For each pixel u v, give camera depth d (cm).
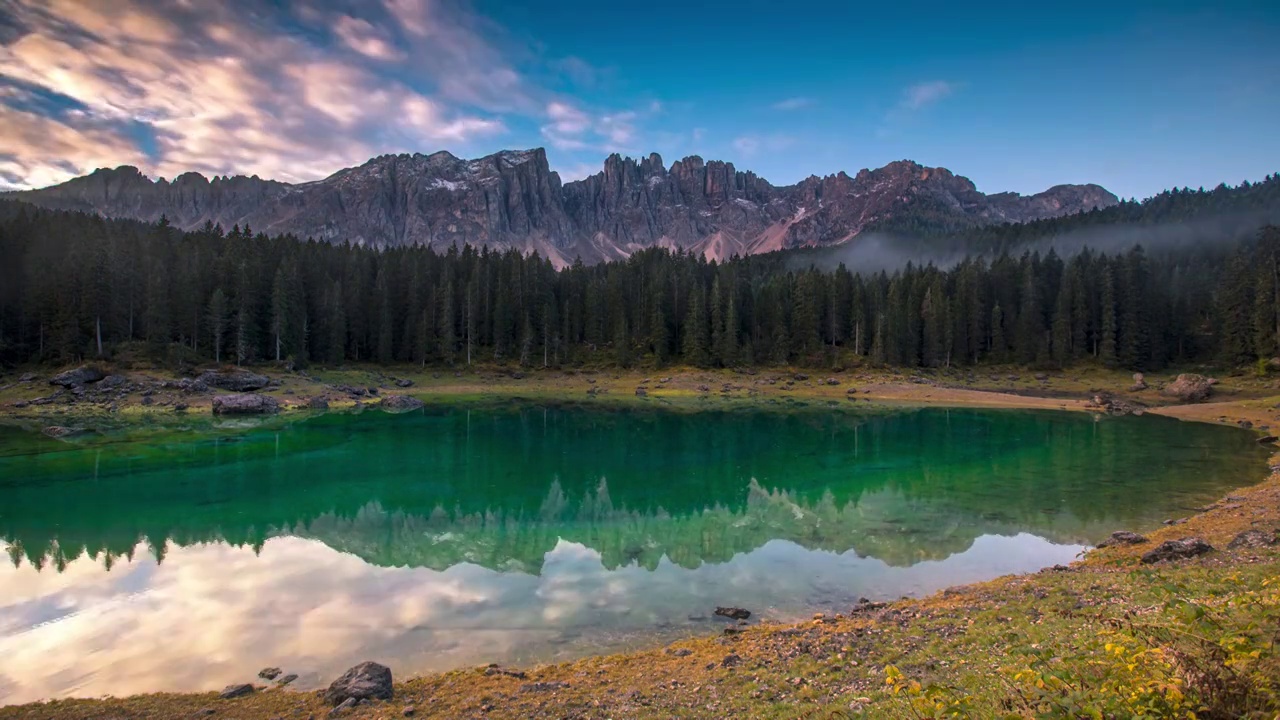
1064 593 1866
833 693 1311
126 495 3675
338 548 2817
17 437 5597
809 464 4941
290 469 4512
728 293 14275
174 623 2008
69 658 1772
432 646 1852
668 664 1634
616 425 7438
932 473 4541
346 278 13025
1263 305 9919
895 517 3381
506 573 2506
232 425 6588
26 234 10044
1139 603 1630
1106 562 2300
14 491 3728
